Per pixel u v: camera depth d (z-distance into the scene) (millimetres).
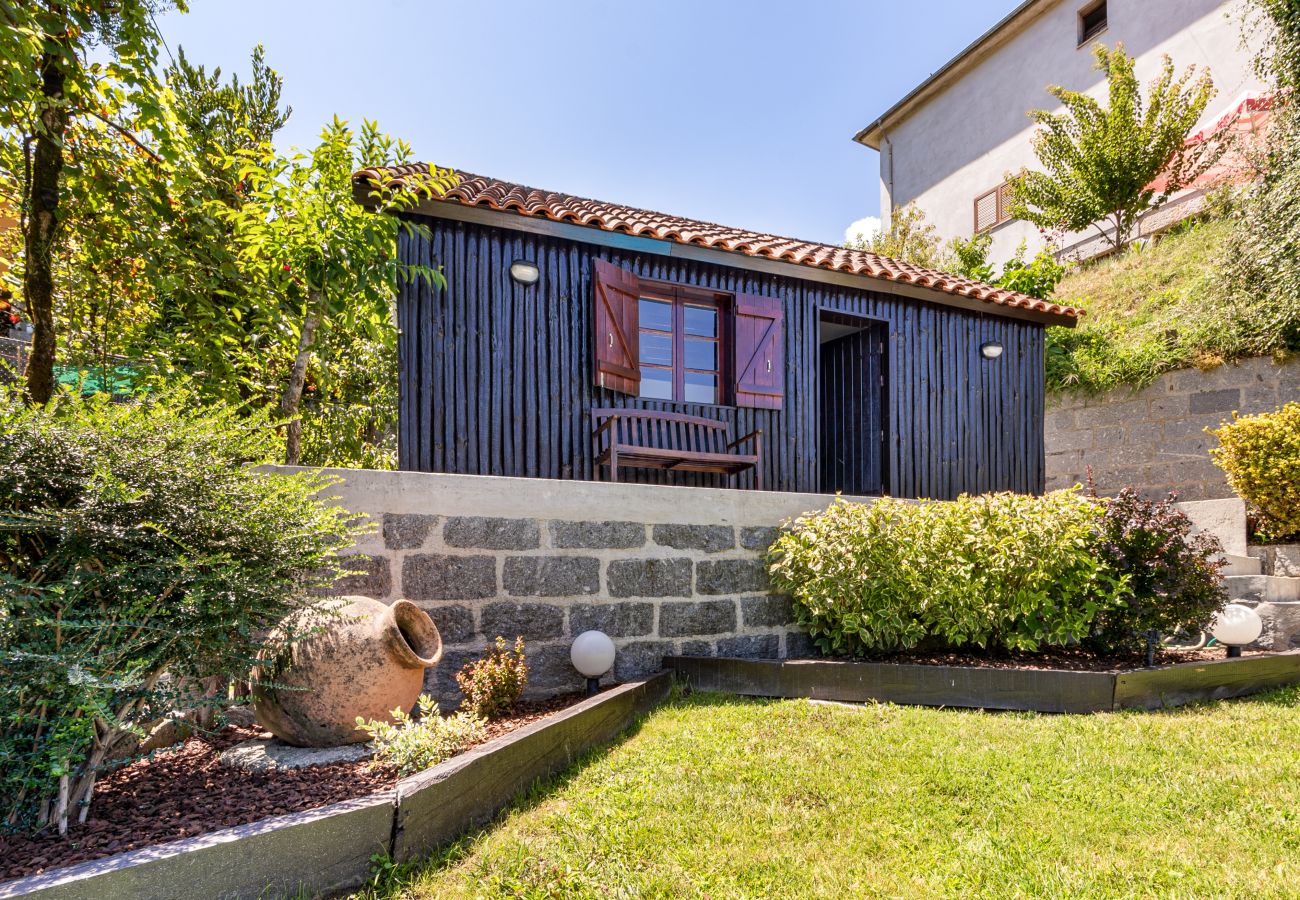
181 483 2408
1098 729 3574
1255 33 11500
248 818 2201
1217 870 2166
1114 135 12008
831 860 2244
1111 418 9086
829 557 4844
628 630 4570
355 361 8812
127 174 4969
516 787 2760
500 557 4164
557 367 6465
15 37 3521
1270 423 6199
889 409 8086
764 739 3430
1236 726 3602
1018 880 2109
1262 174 8406
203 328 5688
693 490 4922
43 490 2205
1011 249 15758
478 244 6250
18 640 2129
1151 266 10961
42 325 4734
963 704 4195
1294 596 5609
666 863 2221
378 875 2102
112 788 2541
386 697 3051
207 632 2418
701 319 7500
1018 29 15930
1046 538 4645
